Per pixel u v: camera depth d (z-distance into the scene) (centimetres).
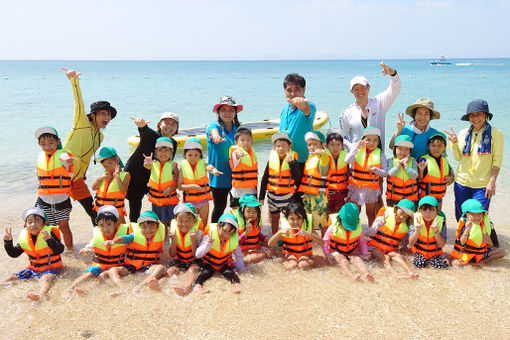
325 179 633
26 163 1230
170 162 620
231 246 546
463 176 634
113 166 608
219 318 448
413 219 580
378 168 621
